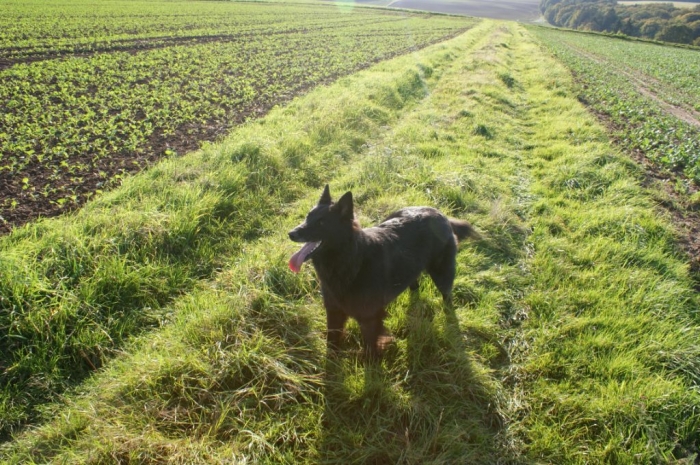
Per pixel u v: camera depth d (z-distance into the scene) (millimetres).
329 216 3539
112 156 8531
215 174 6871
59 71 15344
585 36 62531
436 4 147250
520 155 9727
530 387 3822
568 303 4879
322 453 3188
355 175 7543
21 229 5309
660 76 26328
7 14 29016
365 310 3793
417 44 31734
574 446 3309
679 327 4414
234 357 3695
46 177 7426
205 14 42844
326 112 10539
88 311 4172
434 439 3281
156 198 6070
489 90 14578
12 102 11047
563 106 13914
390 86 13406
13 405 3379
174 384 3484
